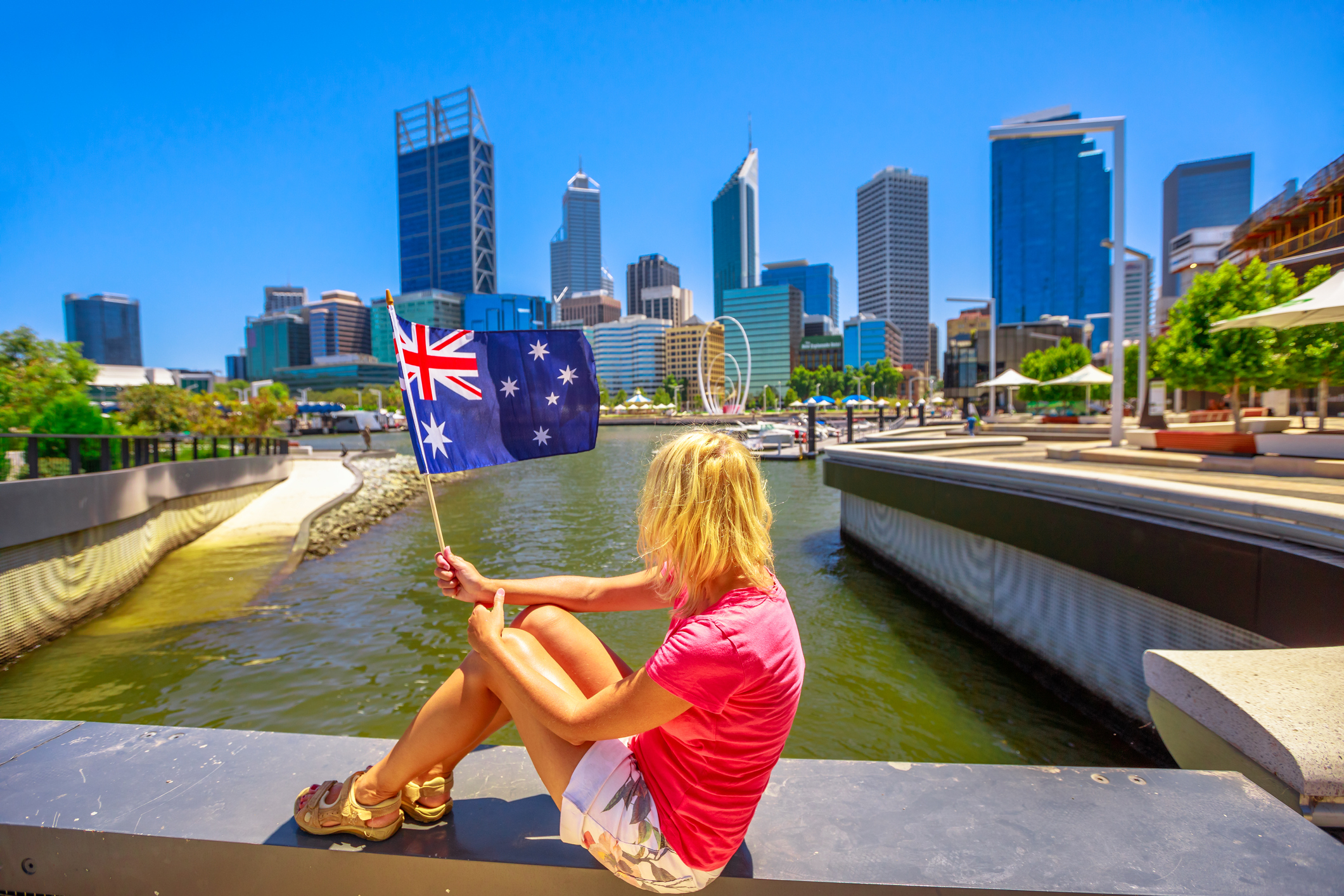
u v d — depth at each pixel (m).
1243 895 1.33
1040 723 5.86
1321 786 1.70
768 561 1.27
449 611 9.40
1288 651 2.35
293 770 1.82
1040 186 198.50
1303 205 22.16
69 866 1.58
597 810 1.25
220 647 8.00
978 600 8.05
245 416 34.09
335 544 14.61
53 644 8.05
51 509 8.16
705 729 1.14
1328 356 12.27
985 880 1.36
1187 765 2.27
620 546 14.64
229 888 1.52
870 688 6.68
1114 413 15.09
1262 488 8.04
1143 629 5.22
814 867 1.40
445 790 1.55
